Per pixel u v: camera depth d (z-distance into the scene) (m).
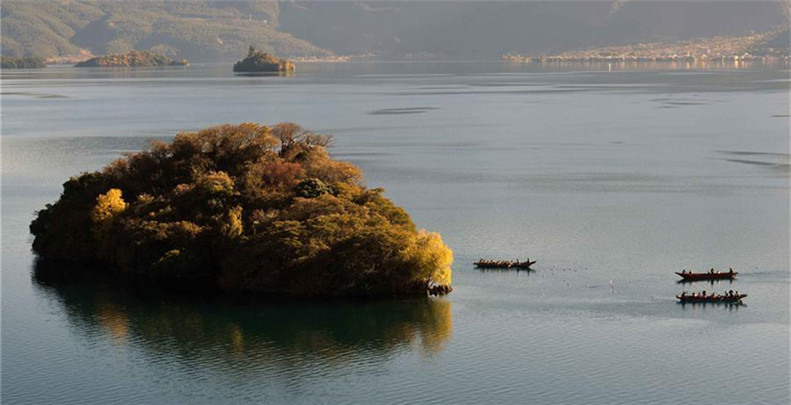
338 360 195.12
